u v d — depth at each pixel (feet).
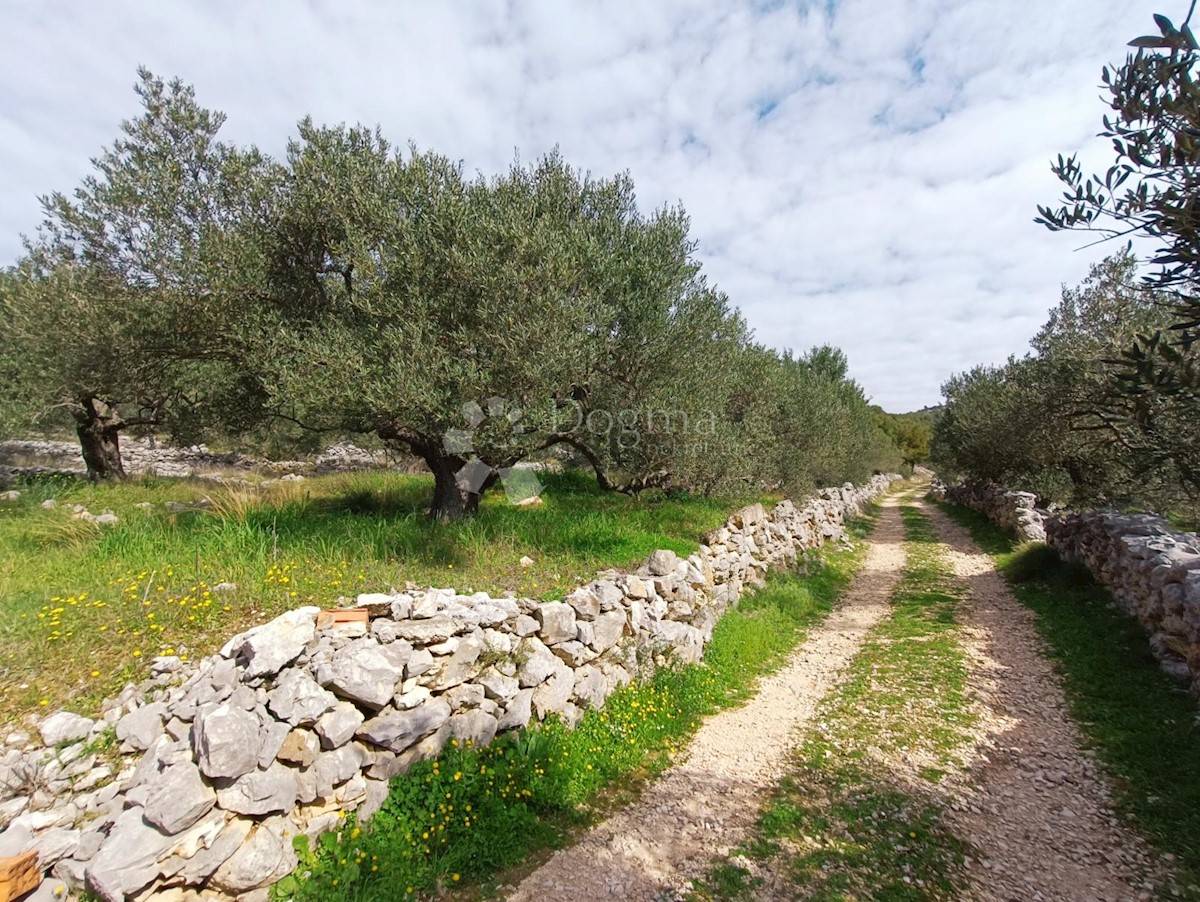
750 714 19.86
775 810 14.01
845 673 23.07
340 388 21.65
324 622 13.66
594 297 25.99
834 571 42.55
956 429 66.95
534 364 22.74
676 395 28.86
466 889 11.66
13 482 37.32
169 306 26.25
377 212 23.84
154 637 14.29
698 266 31.01
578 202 30.01
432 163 26.55
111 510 30.32
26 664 13.10
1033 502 50.72
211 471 60.08
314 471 64.54
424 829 12.52
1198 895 10.73
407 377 21.21
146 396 38.09
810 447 54.49
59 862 9.55
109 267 28.27
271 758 11.12
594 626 19.03
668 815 14.11
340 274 28.58
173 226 26.99
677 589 24.06
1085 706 18.44
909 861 12.07
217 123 29.12
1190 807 13.02
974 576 38.83
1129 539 25.25
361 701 12.57
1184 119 7.65
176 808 9.83
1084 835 12.71
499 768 14.19
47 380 35.53
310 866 11.02
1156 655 20.35
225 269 25.17
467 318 24.30
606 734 17.20
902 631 27.94
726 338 34.86
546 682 16.81
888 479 136.36
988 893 11.16
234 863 10.21
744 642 25.81
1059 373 38.50
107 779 10.96
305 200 25.17
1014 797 14.19
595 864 12.39
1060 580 32.14
